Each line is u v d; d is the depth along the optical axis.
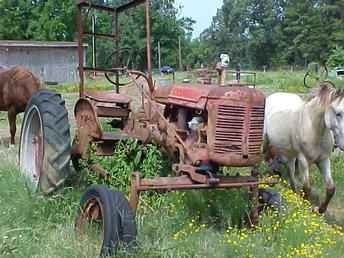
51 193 5.65
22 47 37.28
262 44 98.81
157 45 64.75
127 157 5.78
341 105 6.13
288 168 7.60
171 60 65.06
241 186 5.16
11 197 5.80
